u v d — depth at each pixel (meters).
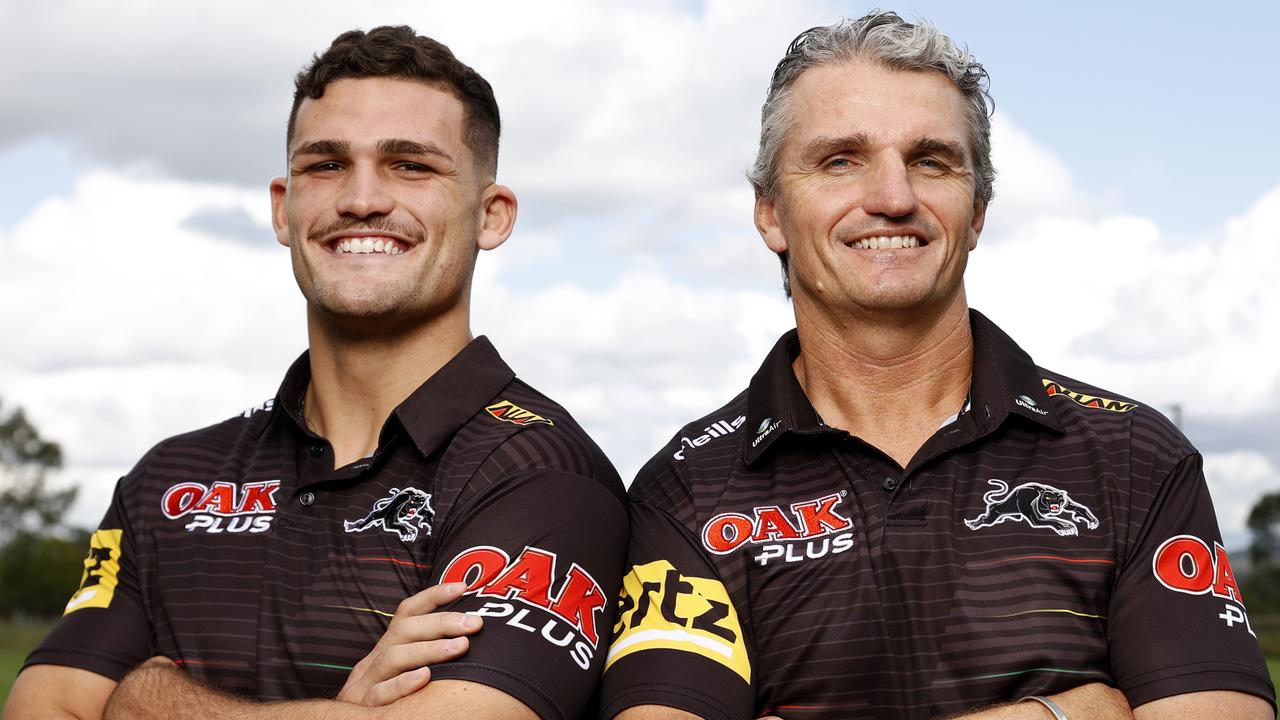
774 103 3.46
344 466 3.39
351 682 2.98
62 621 3.44
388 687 2.88
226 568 3.31
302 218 3.47
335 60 3.52
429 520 3.20
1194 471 3.07
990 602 2.98
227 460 3.54
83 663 3.35
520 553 3.04
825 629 3.06
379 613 3.12
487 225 3.74
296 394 3.57
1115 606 2.95
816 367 3.38
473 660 2.88
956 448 3.15
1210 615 2.89
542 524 3.09
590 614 3.07
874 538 3.08
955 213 3.24
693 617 3.10
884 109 3.24
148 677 3.14
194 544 3.38
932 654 2.98
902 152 3.23
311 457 3.43
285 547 3.28
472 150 3.59
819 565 3.10
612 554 3.18
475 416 3.38
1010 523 3.05
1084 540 3.00
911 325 3.24
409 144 3.43
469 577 3.02
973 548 3.04
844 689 3.03
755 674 3.09
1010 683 2.93
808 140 3.29
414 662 2.90
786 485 3.22
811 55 3.38
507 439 3.25
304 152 3.48
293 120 3.60
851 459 3.21
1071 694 2.87
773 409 3.29
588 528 3.14
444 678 2.86
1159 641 2.86
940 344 3.28
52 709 3.32
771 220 3.60
